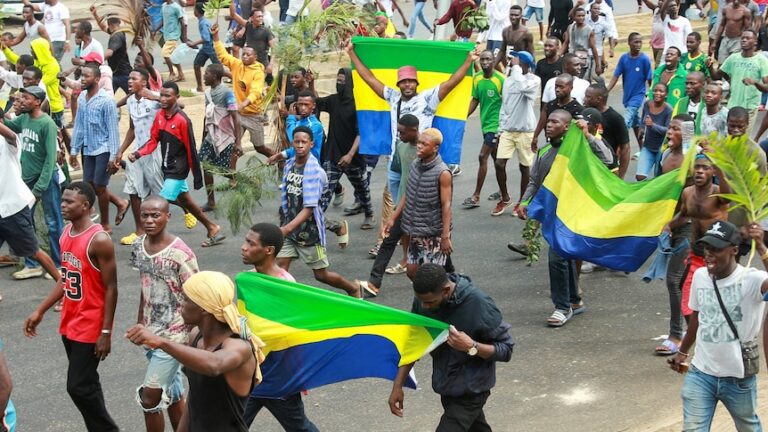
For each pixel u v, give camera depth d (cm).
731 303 602
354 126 1205
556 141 980
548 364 873
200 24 1872
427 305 609
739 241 602
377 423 777
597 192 935
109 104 1195
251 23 1711
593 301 1019
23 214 989
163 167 1170
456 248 1191
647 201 907
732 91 1385
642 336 927
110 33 1680
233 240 1231
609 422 762
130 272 1123
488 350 604
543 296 1036
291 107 1212
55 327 977
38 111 1085
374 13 1430
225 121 1288
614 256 920
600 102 1070
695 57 1436
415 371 865
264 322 657
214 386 504
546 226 952
